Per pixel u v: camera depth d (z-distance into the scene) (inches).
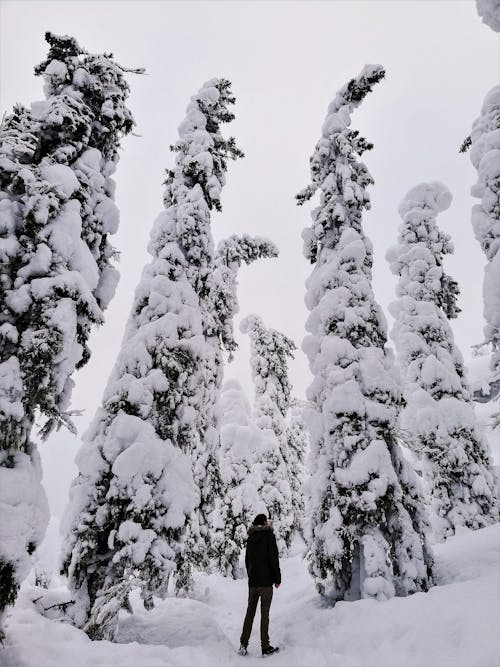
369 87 414.6
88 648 161.6
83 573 221.3
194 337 317.1
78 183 215.0
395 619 181.0
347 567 259.1
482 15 387.9
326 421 293.0
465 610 159.9
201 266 372.8
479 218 403.5
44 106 225.8
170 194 412.2
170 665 157.9
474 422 482.6
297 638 209.0
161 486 244.1
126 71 270.7
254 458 692.7
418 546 250.1
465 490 444.5
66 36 258.5
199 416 418.0
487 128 438.9
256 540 218.1
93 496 238.8
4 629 158.4
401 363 553.6
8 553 145.1
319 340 333.7
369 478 260.7
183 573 372.2
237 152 450.6
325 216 374.9
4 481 153.4
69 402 199.8
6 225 185.3
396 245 646.5
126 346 301.0
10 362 166.4
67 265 200.1
